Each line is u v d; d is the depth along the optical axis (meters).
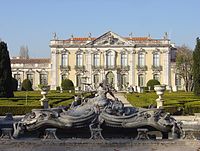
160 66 89.62
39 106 28.94
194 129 17.97
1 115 28.55
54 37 90.69
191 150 13.88
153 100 36.53
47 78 92.25
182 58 77.25
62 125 15.39
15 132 15.79
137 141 14.80
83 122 15.44
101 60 90.25
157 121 15.49
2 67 40.00
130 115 15.73
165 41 89.56
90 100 16.83
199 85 41.44
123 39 90.00
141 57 90.31
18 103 31.56
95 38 93.06
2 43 40.41
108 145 14.51
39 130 15.84
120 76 89.88
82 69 89.94
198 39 42.47
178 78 89.81
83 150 13.91
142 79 90.31
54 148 14.20
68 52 90.38
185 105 30.30
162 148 14.23
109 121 15.53
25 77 92.38
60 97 43.72
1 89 39.75
